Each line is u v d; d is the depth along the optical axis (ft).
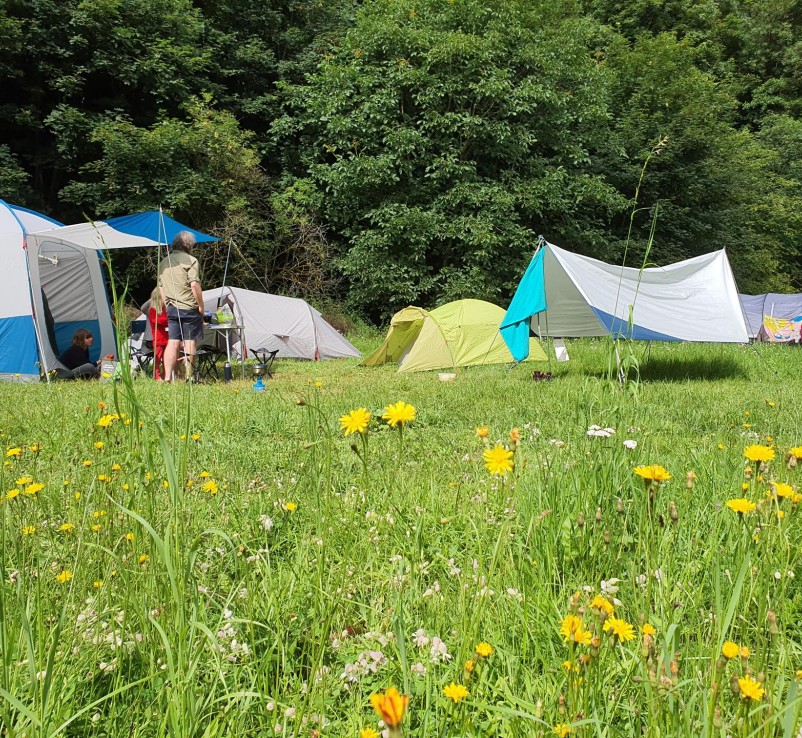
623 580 6.05
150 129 59.41
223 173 57.31
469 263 56.39
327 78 59.16
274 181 62.18
